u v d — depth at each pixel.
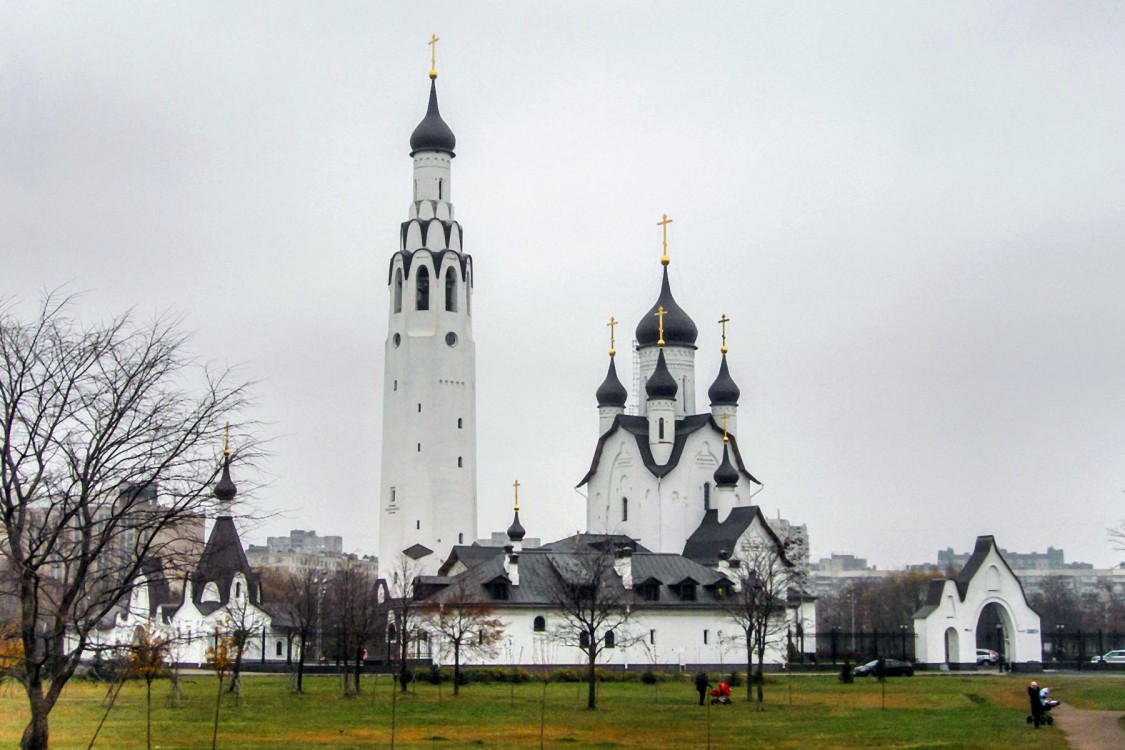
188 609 132.75
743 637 120.81
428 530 161.00
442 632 102.75
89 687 98.12
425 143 168.62
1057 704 75.25
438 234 167.12
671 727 68.75
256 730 66.31
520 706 82.25
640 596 125.50
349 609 101.31
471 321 169.00
